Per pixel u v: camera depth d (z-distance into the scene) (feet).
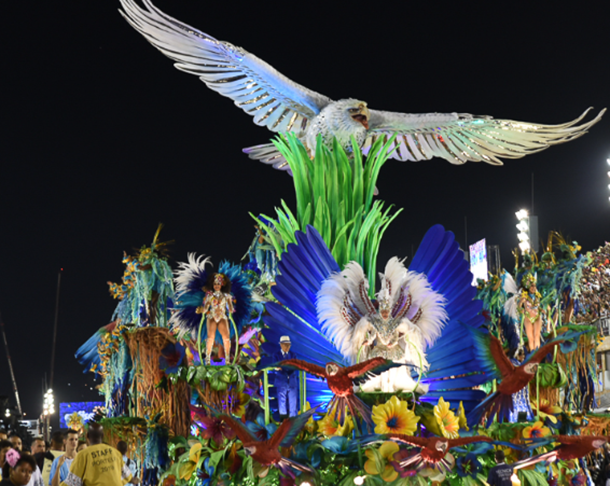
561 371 47.98
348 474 36.50
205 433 38.86
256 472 35.47
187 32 48.75
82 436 43.70
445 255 46.55
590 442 35.50
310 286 44.06
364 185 50.37
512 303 53.83
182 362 44.47
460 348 44.68
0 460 28.89
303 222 48.60
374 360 35.73
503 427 42.63
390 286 44.09
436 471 35.37
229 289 43.96
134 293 48.57
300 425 33.45
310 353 42.96
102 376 49.75
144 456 42.73
